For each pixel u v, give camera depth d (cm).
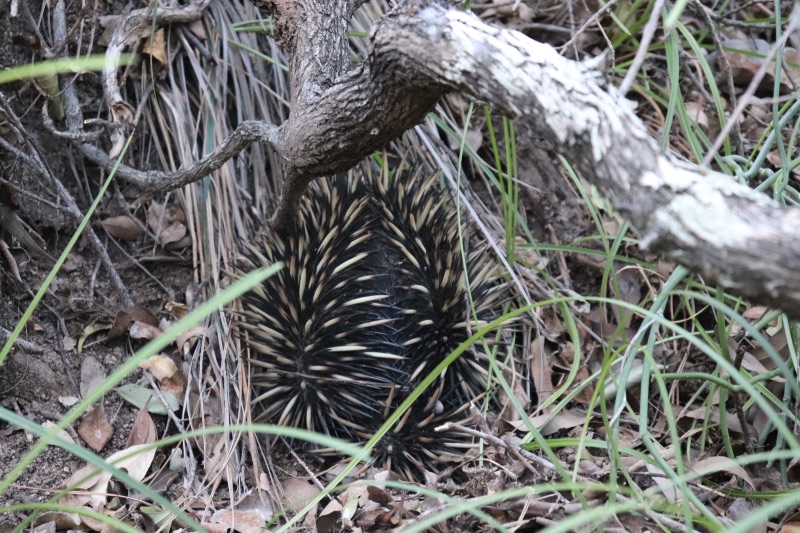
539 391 391
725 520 272
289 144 305
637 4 458
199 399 370
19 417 195
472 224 446
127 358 389
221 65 451
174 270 427
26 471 331
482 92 213
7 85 394
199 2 441
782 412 346
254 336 380
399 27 226
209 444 358
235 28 441
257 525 313
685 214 173
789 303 163
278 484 347
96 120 373
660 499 289
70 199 371
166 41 441
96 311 393
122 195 427
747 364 363
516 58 204
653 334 299
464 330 369
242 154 445
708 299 247
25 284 381
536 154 476
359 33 420
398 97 252
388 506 307
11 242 387
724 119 379
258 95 454
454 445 352
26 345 362
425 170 466
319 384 357
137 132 436
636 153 184
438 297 362
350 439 367
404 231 378
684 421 366
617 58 501
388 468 352
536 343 405
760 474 326
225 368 378
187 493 331
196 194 428
